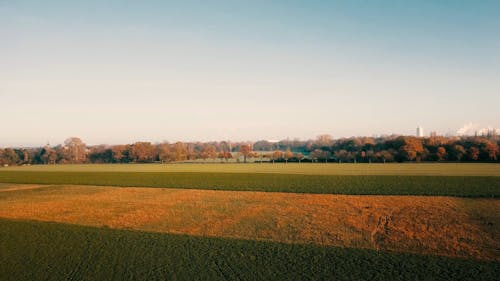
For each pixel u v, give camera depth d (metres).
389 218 29.30
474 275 16.95
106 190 52.16
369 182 54.22
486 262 18.59
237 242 23.06
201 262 19.39
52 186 58.88
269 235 24.86
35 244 22.91
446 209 32.19
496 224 26.22
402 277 16.88
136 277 17.47
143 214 32.94
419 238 23.27
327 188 48.75
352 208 34.06
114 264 19.20
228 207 36.00
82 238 24.23
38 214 33.66
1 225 28.20
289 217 30.62
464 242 22.14
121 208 36.28
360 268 18.11
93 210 35.34
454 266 18.11
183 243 22.92
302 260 19.44
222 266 18.75
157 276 17.56
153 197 44.09
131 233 25.55
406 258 19.42
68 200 42.62
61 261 19.75
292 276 17.28
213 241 23.36
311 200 39.44
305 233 25.22
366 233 24.91
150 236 24.72
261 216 31.27
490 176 57.09
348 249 21.25
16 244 22.95
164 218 31.00
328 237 24.05
